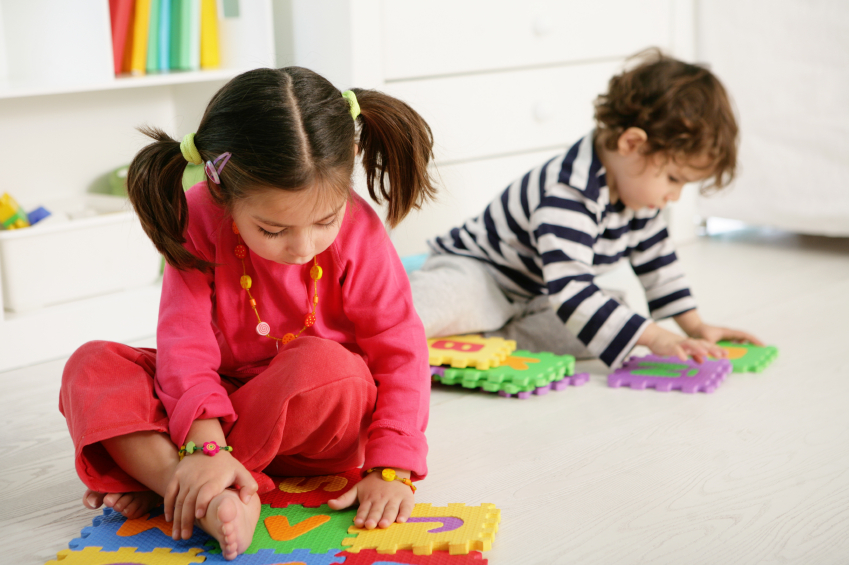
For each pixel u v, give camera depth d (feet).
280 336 2.95
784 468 3.08
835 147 6.40
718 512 2.75
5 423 3.62
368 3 5.15
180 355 2.66
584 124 6.58
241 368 2.98
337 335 3.01
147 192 2.56
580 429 3.51
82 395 2.58
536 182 4.42
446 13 5.57
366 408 2.76
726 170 4.54
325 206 2.42
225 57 5.63
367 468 2.68
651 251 4.63
